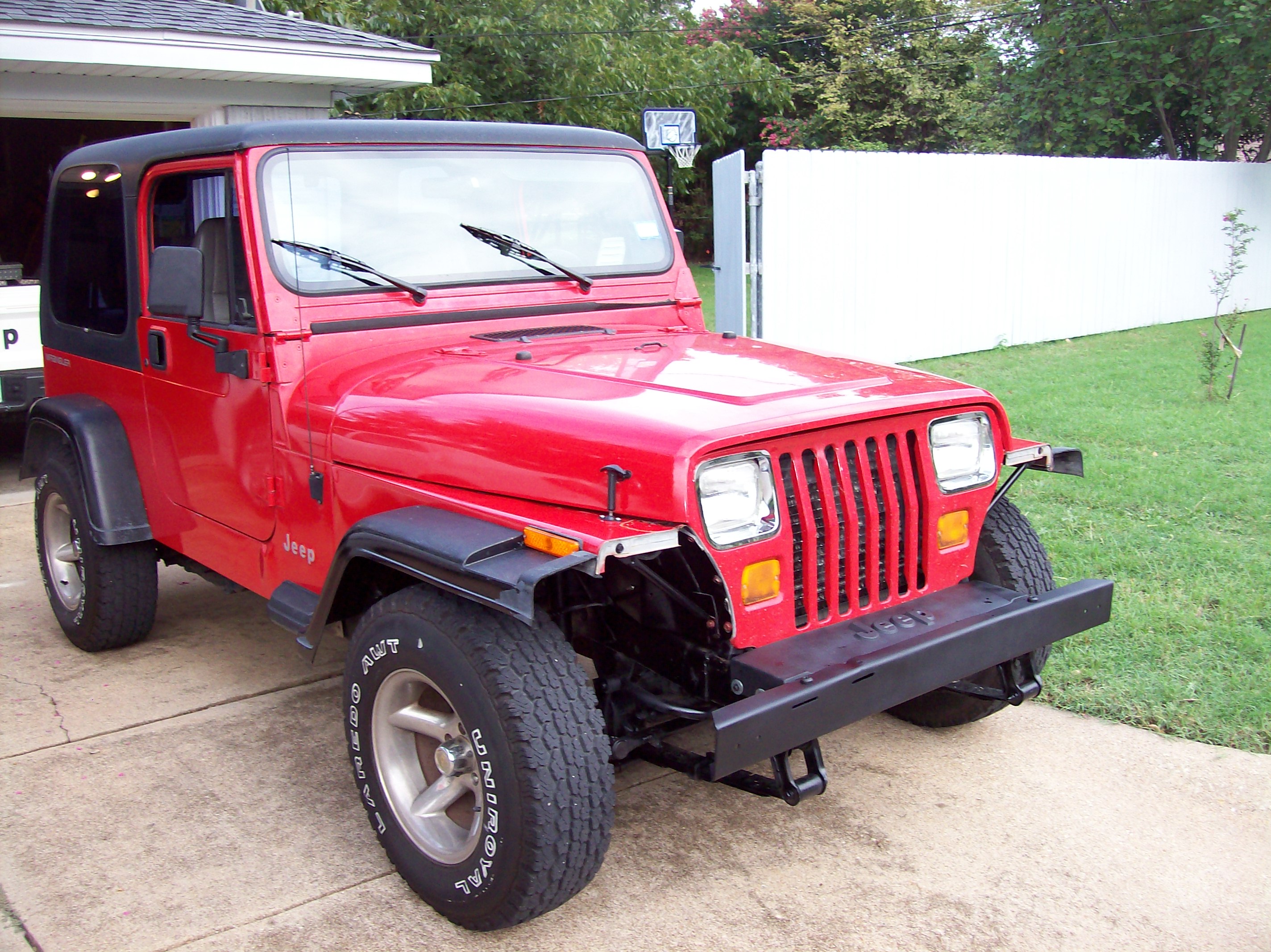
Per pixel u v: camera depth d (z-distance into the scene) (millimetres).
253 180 3135
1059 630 2943
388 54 9539
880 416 2689
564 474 2502
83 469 4031
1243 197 15680
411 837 2719
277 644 4625
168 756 3604
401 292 3328
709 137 26219
